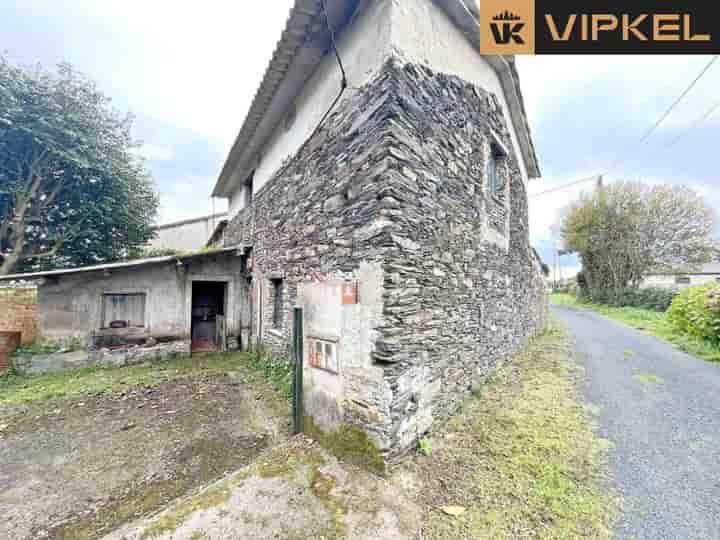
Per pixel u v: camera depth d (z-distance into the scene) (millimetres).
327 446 2695
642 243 17156
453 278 3232
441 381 2979
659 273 17531
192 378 4871
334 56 3229
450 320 3164
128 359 5691
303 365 3086
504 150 4773
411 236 2496
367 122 2570
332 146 3158
